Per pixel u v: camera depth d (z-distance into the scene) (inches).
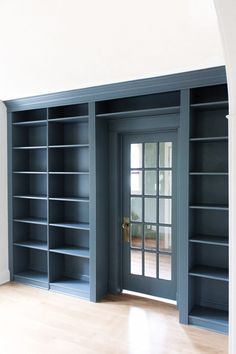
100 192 143.5
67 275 164.1
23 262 173.3
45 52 94.9
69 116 161.2
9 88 137.4
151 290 144.9
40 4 65.9
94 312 130.7
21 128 171.6
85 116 142.2
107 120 147.7
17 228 169.8
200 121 127.6
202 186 128.0
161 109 123.7
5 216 166.7
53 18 72.5
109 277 151.3
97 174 141.2
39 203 173.8
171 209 138.4
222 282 124.6
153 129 137.7
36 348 104.3
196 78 113.3
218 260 125.6
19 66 108.0
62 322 122.3
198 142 126.0
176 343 107.0
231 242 66.1
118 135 148.2
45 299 144.3
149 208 144.4
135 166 147.1
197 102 124.9
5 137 165.9
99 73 115.9
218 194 125.0
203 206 117.0
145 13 69.4
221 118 123.6
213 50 92.5
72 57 98.6
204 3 65.9
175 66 107.3
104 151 146.4
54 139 157.9
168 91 122.7
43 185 171.5
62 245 162.7
